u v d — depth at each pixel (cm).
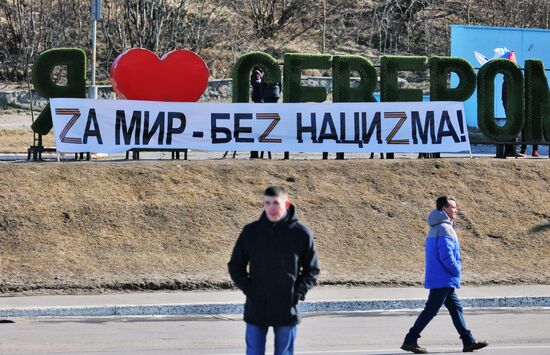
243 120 3362
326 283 2581
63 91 3259
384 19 7312
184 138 3322
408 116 3459
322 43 7012
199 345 1800
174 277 2550
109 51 6488
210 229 2822
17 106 5881
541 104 3672
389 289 2534
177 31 6762
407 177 3219
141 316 2219
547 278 2706
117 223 2789
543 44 5319
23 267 2556
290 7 7344
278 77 3462
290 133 3391
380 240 2872
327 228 2898
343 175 3186
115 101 3259
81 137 3225
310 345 1805
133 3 6631
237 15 7244
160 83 3372
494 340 1894
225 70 6612
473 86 3572
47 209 2794
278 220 1225
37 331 1972
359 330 2006
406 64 3538
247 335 1241
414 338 1727
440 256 1736
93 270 2572
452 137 3494
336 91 3484
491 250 2889
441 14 7594
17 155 4031
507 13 7294
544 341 1884
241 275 1234
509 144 3656
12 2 6800
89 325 2067
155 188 2973
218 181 3059
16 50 6512
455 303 1755
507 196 3186
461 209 3084
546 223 3061
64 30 6562
